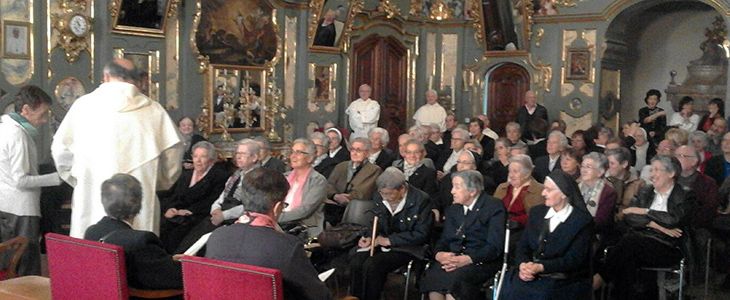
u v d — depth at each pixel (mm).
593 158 8125
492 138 14531
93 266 4918
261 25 15445
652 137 15695
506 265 7270
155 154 6180
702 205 8586
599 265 7949
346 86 17297
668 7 18750
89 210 6109
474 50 19219
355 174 9609
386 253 7816
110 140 6051
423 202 7953
